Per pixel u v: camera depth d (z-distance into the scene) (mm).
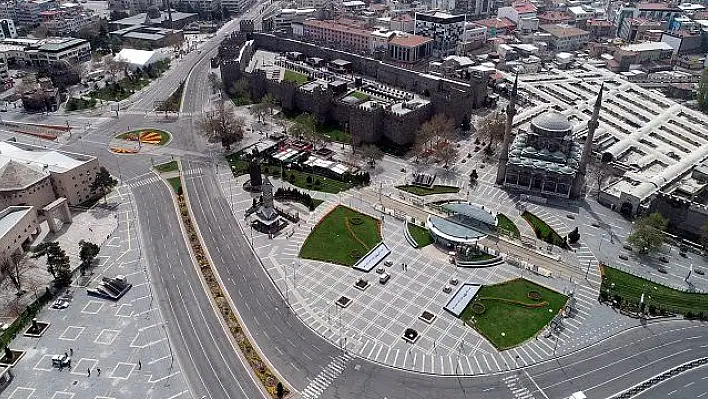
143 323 173875
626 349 166125
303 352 164250
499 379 155500
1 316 177000
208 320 176000
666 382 154625
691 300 187250
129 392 149000
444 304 184125
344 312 180625
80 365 157375
